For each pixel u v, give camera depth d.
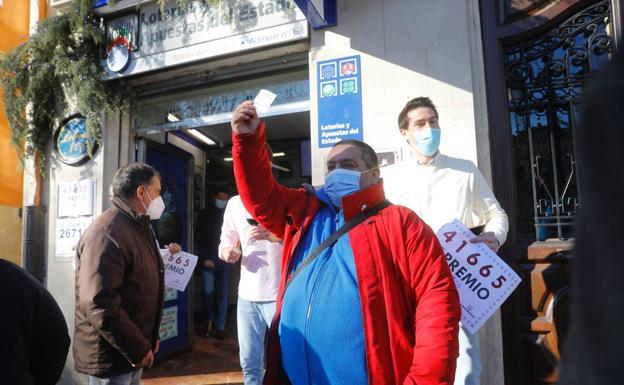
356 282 1.34
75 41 4.08
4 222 5.57
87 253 1.96
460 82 2.80
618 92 0.50
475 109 2.78
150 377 3.86
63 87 4.22
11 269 1.43
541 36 2.81
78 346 2.01
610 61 0.55
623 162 0.47
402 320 1.32
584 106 0.55
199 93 4.11
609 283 0.48
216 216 5.04
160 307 2.31
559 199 2.70
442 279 1.29
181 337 4.56
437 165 2.25
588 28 2.69
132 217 2.21
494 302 1.94
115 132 4.17
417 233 1.37
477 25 2.84
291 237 1.60
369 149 1.63
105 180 4.05
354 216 1.49
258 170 1.55
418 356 1.18
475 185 2.21
